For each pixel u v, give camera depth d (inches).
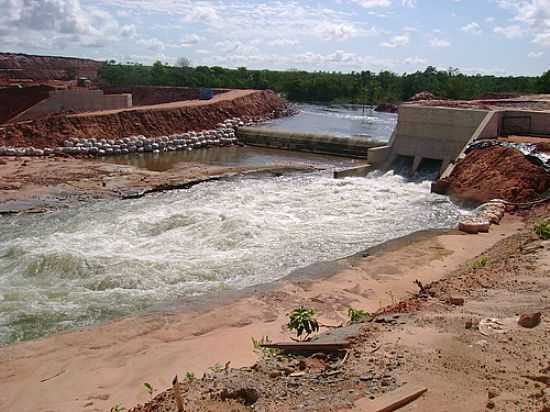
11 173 1353.3
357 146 1819.6
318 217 1016.9
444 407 292.8
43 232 926.4
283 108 3181.6
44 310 631.8
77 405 416.2
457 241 836.0
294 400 318.3
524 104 1777.8
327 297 623.5
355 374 342.0
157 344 524.7
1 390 448.1
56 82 3951.8
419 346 375.2
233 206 1082.1
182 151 1943.9
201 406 328.8
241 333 533.0
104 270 740.7
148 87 3260.3
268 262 777.6
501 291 502.9
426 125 1453.0
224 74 4753.9
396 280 675.4
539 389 304.0
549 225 747.4
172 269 746.8
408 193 1192.2
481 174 1138.0
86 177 1338.6
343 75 5354.3
